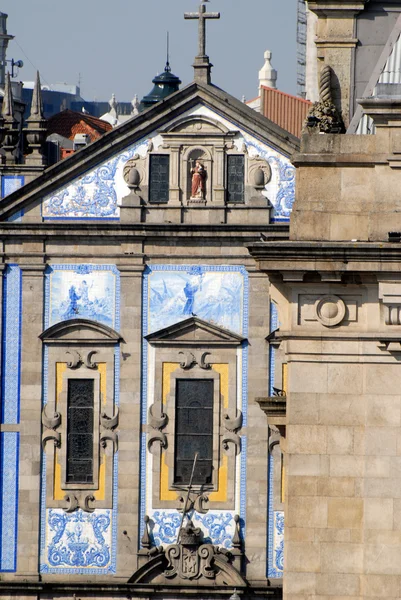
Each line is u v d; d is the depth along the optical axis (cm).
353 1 9212
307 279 8400
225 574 16288
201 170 16438
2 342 16562
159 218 16450
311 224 8512
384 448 8400
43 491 16512
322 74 9238
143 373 16462
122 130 16450
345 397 8419
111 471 16438
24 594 16400
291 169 16400
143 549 16350
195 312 16438
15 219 16550
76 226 16450
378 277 8325
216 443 16350
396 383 8400
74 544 16462
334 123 8925
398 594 8381
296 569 8419
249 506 16325
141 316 16488
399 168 8444
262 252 8369
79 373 16500
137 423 16438
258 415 16338
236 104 16388
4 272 16600
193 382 16425
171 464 16400
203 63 16412
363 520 8406
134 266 16462
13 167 16738
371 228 8462
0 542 16512
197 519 16388
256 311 16350
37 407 16525
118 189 16500
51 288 16550
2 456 16538
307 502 8425
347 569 8412
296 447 8431
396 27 9106
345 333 8400
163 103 16400
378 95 8450
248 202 16400
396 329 8375
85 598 16362
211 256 16425
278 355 16362
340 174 8506
